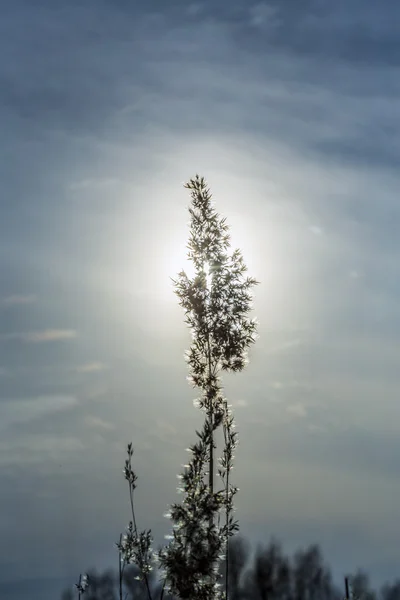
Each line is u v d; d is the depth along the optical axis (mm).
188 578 14305
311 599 44906
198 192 17562
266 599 48562
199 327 17234
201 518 14734
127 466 15852
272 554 49188
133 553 15344
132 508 15633
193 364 17297
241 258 17344
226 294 17188
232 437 16578
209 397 17078
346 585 16953
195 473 15359
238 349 17031
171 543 14789
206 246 17344
